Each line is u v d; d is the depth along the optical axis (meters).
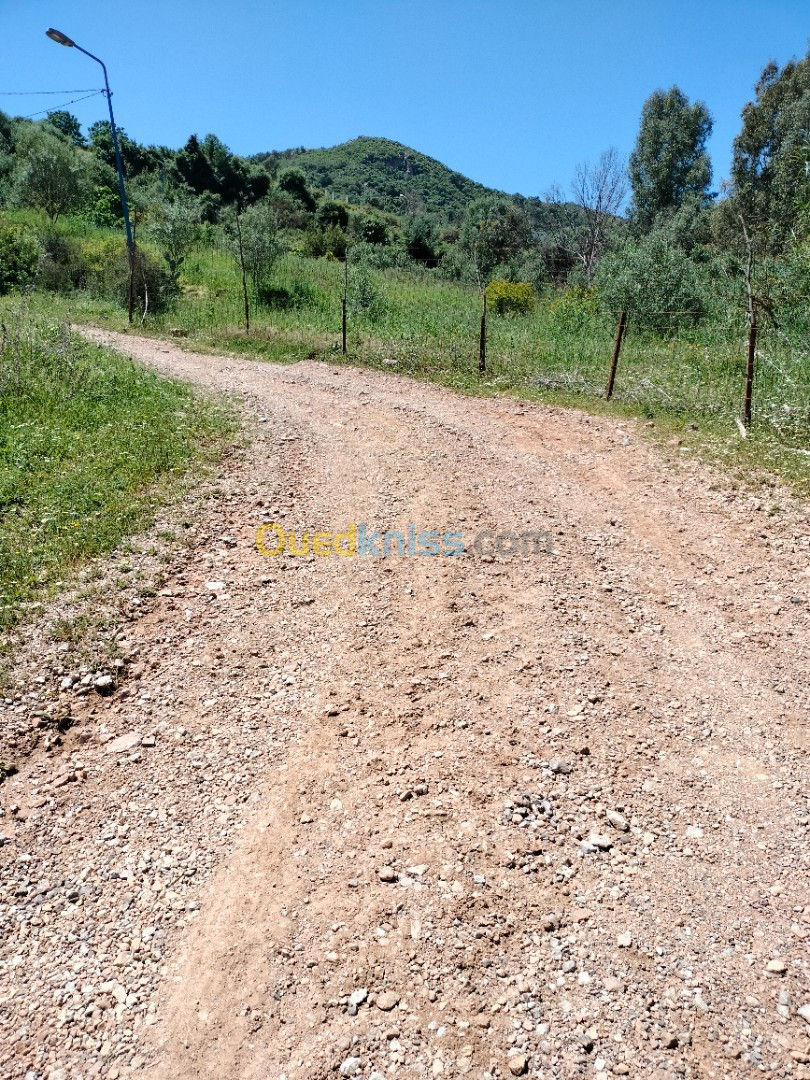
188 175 52.06
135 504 6.41
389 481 7.50
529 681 4.32
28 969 2.73
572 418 9.66
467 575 5.57
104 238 26.98
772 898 2.96
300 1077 2.35
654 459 7.97
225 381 11.80
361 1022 2.51
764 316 12.44
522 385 11.31
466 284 27.36
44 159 29.19
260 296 20.75
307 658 4.60
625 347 13.71
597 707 4.10
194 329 17.03
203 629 4.86
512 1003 2.56
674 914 2.89
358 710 4.12
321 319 18.17
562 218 31.67
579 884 3.02
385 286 22.23
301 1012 2.55
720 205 31.44
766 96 32.25
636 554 5.96
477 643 4.71
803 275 11.26
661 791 3.52
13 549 5.42
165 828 3.36
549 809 3.41
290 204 48.84
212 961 2.74
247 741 3.89
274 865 3.16
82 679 4.25
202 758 3.77
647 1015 2.51
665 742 3.84
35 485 6.53
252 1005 2.58
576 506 6.91
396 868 3.11
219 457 7.86
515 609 5.11
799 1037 2.43
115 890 3.05
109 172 39.66
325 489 7.34
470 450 8.41
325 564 5.80
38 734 3.87
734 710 4.09
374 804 3.46
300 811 3.44
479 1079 2.32
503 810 3.40
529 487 7.36
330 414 9.94
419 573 5.62
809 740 3.85
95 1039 2.49
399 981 2.64
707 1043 2.42
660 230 24.06
